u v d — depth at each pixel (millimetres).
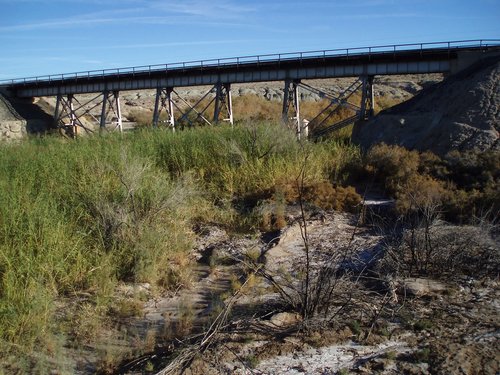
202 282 7992
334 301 6711
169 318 6719
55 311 6715
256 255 8773
